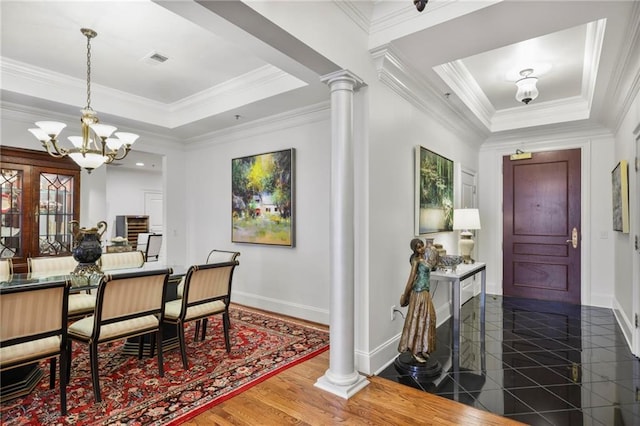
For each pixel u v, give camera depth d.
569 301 5.09
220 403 2.27
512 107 4.82
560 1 2.11
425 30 2.45
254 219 4.61
